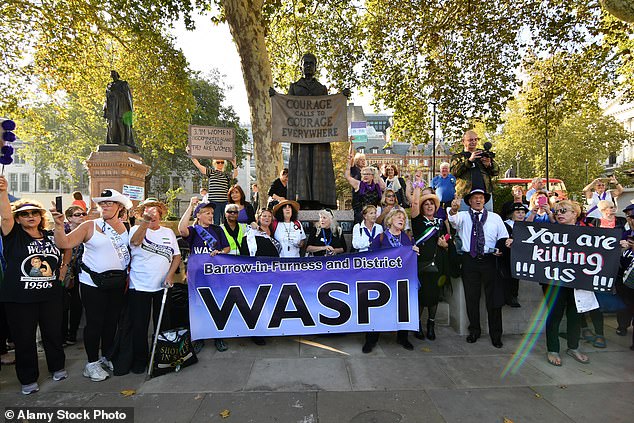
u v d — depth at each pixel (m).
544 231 4.52
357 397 3.44
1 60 13.67
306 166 6.38
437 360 4.28
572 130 33.81
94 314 3.99
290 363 4.20
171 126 16.53
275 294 4.67
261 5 10.20
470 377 3.85
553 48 12.88
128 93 9.30
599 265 4.29
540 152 34.75
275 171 10.43
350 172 6.34
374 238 5.08
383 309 4.71
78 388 3.68
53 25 12.45
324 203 6.39
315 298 4.69
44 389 3.67
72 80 16.25
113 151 8.79
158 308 4.34
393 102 15.59
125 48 15.00
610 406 3.28
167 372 3.95
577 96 14.09
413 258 4.78
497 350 4.60
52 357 3.84
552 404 3.32
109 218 4.02
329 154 6.43
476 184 5.93
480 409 3.24
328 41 15.33
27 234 3.72
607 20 12.39
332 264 4.73
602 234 4.32
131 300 4.07
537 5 12.41
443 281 5.03
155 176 40.97
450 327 5.45
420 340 4.94
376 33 14.02
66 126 33.16
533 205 5.64
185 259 5.99
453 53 14.16
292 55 16.41
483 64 13.77
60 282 3.92
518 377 3.85
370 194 6.11
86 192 55.44
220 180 8.62
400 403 3.33
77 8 12.61
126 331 4.07
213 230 4.86
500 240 4.73
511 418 3.10
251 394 3.51
